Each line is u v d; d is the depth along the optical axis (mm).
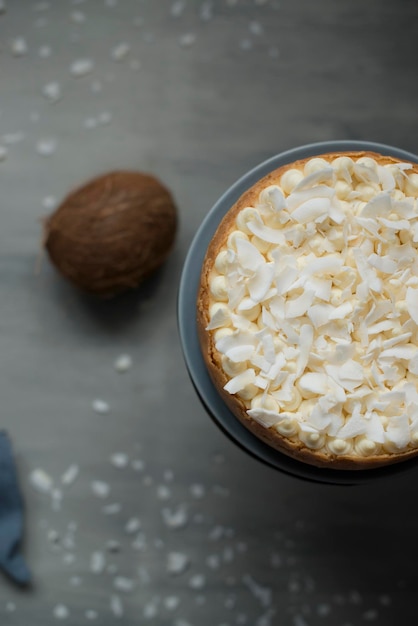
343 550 1088
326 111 1117
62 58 1124
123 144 1117
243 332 860
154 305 1113
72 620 1082
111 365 1105
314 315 864
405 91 1120
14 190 1117
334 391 858
